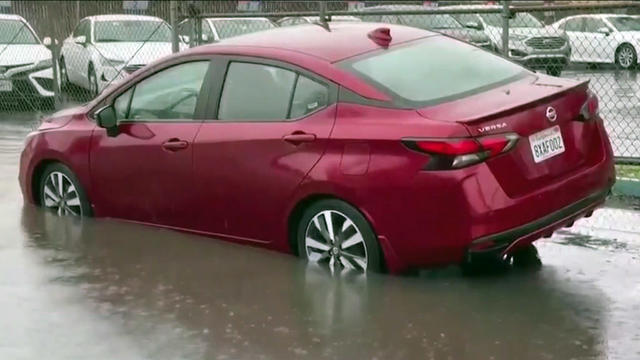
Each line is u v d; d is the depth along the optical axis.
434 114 5.32
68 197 7.38
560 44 14.75
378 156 5.37
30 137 7.62
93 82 15.98
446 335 4.71
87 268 6.03
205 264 5.99
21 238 6.77
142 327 4.95
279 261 5.97
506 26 9.00
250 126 6.04
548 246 6.30
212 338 4.76
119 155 6.82
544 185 5.38
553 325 4.80
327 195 5.63
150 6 15.89
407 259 5.39
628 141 11.03
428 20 16.55
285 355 4.50
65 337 4.83
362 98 5.59
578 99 5.75
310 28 6.61
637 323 4.80
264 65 6.11
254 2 14.55
